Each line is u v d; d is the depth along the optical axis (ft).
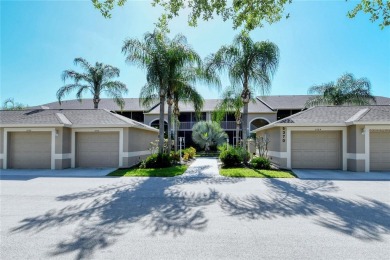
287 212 20.38
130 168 48.11
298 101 112.06
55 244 13.91
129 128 50.01
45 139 48.55
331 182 34.12
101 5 28.19
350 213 20.12
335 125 46.09
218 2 29.04
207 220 18.29
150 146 65.26
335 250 13.30
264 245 13.93
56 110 56.08
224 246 13.76
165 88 51.19
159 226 16.97
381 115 45.29
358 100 75.77
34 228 16.44
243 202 23.50
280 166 47.78
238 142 79.36
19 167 48.47
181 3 29.68
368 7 28.66
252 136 97.81
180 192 27.81
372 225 17.28
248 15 29.84
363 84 76.89
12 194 26.73
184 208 21.47
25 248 13.39
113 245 13.82
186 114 109.81
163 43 50.26
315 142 48.14
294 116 50.24
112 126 48.32
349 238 14.98
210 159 75.00
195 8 29.99
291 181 34.76
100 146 50.06
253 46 49.21
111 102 116.26
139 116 113.19
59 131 47.29
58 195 26.30
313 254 12.82
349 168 45.91
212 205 22.45
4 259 12.13
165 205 22.43
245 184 32.48
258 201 23.90
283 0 28.58
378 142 45.16
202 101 60.18
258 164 46.52
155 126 107.34
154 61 49.44
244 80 50.93
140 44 49.70
